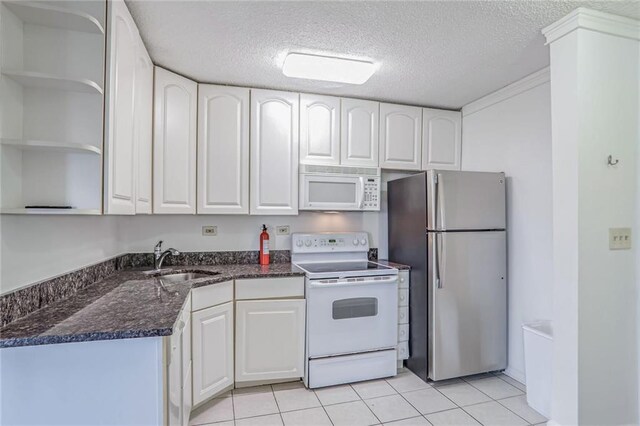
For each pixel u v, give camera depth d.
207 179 2.58
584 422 1.74
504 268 2.68
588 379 1.75
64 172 1.38
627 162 1.84
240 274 2.39
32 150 1.34
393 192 3.07
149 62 2.16
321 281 2.45
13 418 1.18
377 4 1.66
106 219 2.22
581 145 1.75
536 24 1.84
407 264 2.83
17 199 1.30
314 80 2.56
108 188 1.41
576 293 1.75
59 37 1.37
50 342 1.12
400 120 3.06
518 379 2.60
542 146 2.43
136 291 1.82
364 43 2.04
